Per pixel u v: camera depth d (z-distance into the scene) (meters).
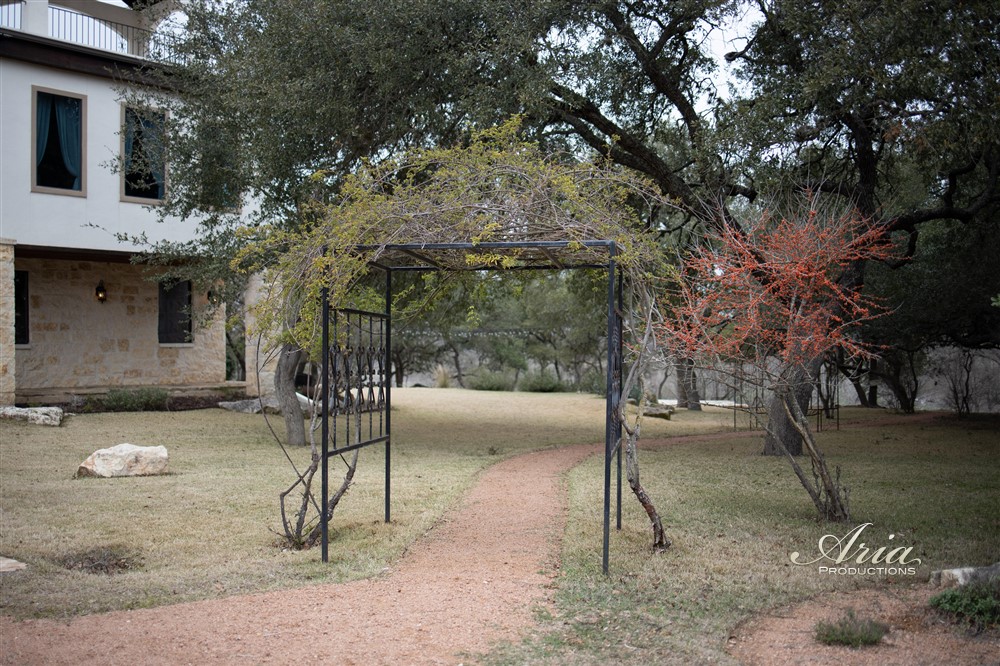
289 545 6.81
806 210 10.54
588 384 30.52
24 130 16.05
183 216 15.08
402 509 8.41
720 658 4.32
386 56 11.91
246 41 13.85
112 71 16.98
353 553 6.50
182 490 9.34
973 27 10.46
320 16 11.91
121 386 19.62
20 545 6.59
